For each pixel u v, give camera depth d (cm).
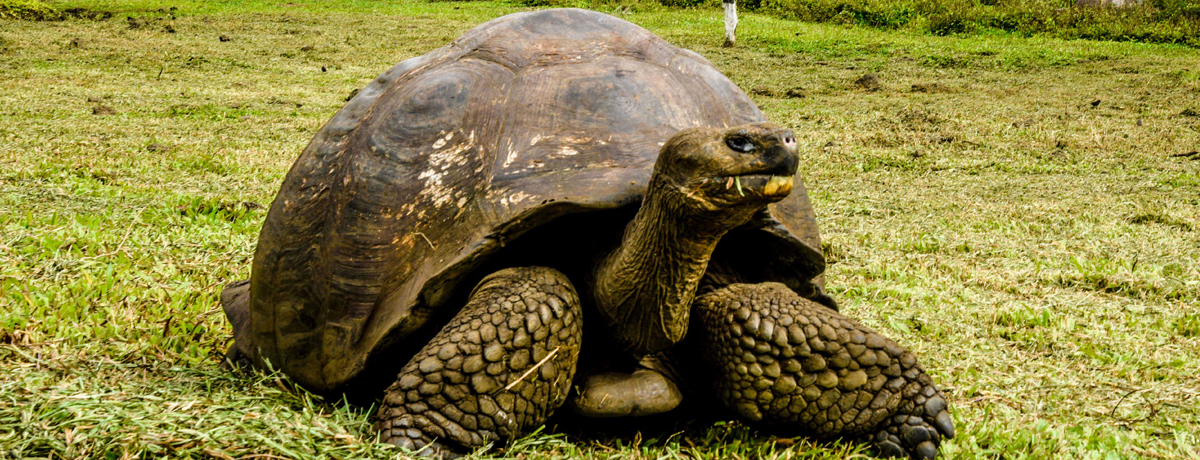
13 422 173
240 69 1038
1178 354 283
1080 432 220
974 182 559
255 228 388
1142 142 682
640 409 195
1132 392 248
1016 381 255
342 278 205
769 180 165
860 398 198
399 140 213
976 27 1495
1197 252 404
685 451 199
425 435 182
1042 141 686
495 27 243
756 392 199
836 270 373
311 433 181
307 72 1037
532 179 194
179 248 349
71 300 277
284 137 637
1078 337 296
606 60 228
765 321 196
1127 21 1490
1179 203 495
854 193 526
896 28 1523
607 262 193
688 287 189
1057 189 538
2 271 301
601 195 186
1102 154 644
